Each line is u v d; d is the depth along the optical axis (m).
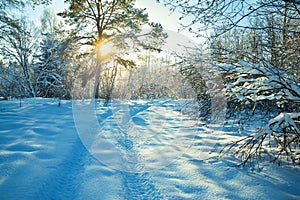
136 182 2.92
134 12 13.40
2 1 8.66
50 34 17.36
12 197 2.23
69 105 9.48
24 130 4.79
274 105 3.41
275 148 3.94
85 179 2.90
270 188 2.68
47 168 2.99
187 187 2.77
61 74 15.73
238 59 3.50
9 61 14.93
